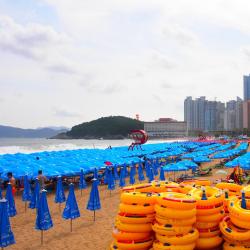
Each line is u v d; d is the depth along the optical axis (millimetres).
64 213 10977
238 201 7219
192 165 22203
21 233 10773
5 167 19281
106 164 22469
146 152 36812
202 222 7016
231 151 35750
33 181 17750
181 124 186625
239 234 6562
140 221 6984
